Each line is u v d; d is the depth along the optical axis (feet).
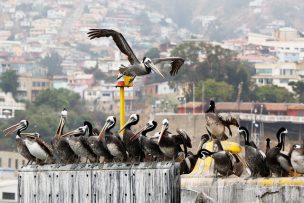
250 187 100.48
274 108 516.73
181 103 565.94
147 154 99.30
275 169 99.76
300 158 98.17
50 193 99.30
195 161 108.27
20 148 108.27
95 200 96.17
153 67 111.75
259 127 452.76
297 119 479.82
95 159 101.45
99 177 95.96
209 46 602.44
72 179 97.76
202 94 552.00
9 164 496.64
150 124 99.19
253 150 101.04
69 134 103.40
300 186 96.48
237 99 536.83
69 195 97.96
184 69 590.96
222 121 115.03
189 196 105.60
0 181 405.39
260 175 101.35
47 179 99.50
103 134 100.27
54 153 105.19
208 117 115.14
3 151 499.92
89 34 110.52
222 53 598.75
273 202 98.37
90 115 633.20
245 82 590.14
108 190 95.40
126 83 111.04
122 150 99.19
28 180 100.53
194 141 271.08
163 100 615.57
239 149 111.45
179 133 101.35
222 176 105.81
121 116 110.11
